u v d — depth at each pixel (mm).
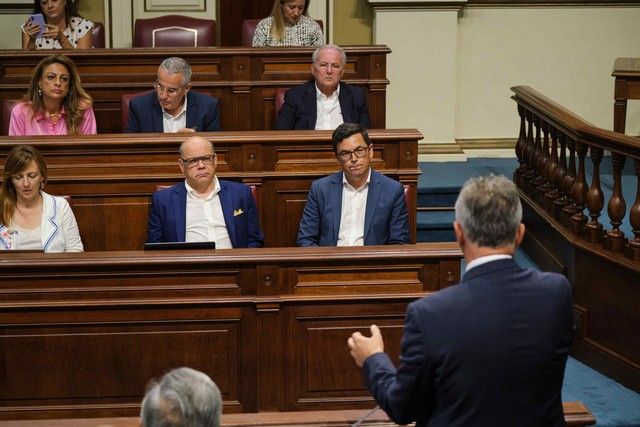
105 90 8234
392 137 6605
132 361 4785
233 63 8336
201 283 4773
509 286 3162
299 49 8375
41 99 7348
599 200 6664
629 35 10836
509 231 3152
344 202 6223
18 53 8133
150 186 6496
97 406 4812
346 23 10766
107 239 6531
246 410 4859
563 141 7363
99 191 6480
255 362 4828
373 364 3393
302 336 4824
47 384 4793
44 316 4742
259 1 11172
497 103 10875
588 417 4445
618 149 6273
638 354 6152
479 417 3109
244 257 4730
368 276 4832
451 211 8891
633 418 5855
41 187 6070
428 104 10641
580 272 6758
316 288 4805
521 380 3109
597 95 10914
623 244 6387
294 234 6688
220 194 6160
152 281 4758
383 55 8430
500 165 10258
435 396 3197
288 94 7832
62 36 8805
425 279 4848
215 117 7570
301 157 6645
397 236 6176
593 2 10742
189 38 9320
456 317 3121
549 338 3137
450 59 10586
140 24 9336
